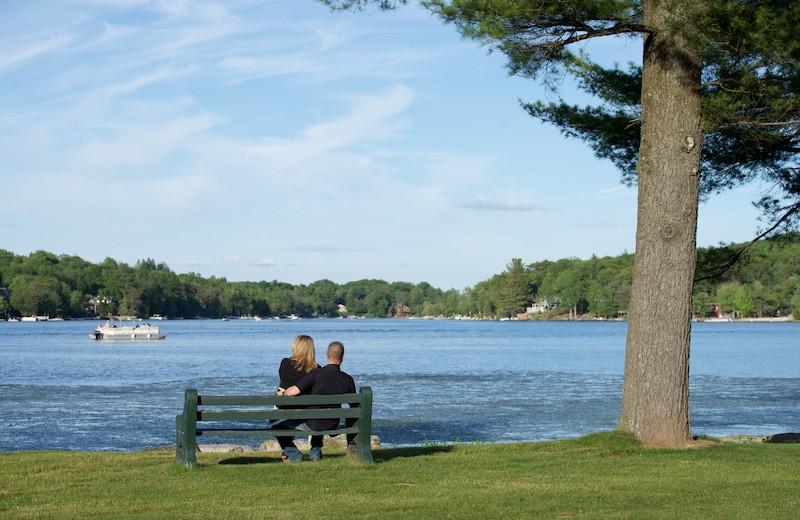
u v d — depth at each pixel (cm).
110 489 844
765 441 1493
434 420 2495
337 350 1038
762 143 1438
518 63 1232
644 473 969
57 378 4244
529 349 7850
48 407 2858
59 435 2181
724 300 18900
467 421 2469
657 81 1173
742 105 1223
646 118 1188
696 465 1020
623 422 1198
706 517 742
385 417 2575
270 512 746
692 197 1167
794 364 5388
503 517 738
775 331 13300
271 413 973
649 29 1162
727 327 15788
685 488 874
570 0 1098
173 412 2705
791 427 2353
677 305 1162
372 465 991
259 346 8562
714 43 1122
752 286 18500
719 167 1534
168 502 785
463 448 1176
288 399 974
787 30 1056
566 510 767
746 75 1189
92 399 3147
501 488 870
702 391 3503
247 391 3475
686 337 1173
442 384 3850
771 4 1106
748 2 1125
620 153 1554
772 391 3491
